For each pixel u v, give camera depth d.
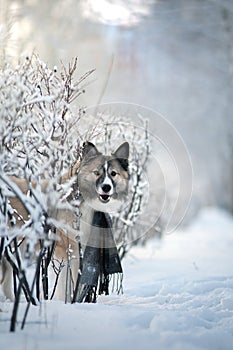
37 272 5.88
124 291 7.97
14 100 5.37
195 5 23.70
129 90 25.66
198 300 6.99
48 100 5.66
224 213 38.38
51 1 23.22
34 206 5.41
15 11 19.31
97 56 26.23
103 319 5.61
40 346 4.65
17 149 6.09
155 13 23.38
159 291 7.96
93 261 6.68
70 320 5.52
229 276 9.47
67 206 5.57
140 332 5.27
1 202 5.46
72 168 6.78
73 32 23.80
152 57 26.67
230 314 6.28
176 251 14.20
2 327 5.18
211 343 5.13
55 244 6.61
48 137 5.85
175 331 5.36
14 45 10.23
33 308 5.85
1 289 7.64
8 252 5.89
